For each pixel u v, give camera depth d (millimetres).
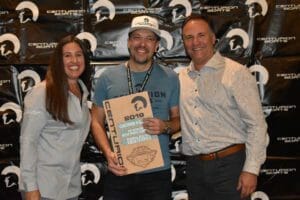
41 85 1907
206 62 2102
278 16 2637
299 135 2643
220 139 2043
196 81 2109
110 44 2598
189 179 2182
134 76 2135
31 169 1858
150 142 2094
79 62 1940
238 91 2006
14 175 2613
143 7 2598
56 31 2586
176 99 2176
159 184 2115
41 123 1864
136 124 2092
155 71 2152
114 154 2098
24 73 2596
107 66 2596
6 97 2596
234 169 2035
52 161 1907
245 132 2076
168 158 2160
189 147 2137
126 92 2121
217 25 2623
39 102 1861
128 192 2141
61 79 1874
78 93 2031
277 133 2650
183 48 2615
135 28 2051
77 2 2584
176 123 2178
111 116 2100
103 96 2174
